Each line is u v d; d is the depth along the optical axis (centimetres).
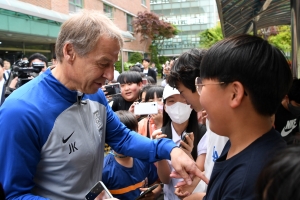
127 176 202
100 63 127
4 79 411
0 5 802
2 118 125
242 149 90
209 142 153
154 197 181
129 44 2284
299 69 303
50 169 135
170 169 198
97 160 152
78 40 124
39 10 1012
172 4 3600
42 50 1334
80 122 141
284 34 1555
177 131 201
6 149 122
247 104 88
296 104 223
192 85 142
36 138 128
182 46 3569
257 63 85
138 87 390
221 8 315
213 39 2580
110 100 398
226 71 87
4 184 122
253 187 78
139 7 2605
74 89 138
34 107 127
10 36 1048
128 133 172
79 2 1500
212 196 93
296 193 56
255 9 424
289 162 59
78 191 143
